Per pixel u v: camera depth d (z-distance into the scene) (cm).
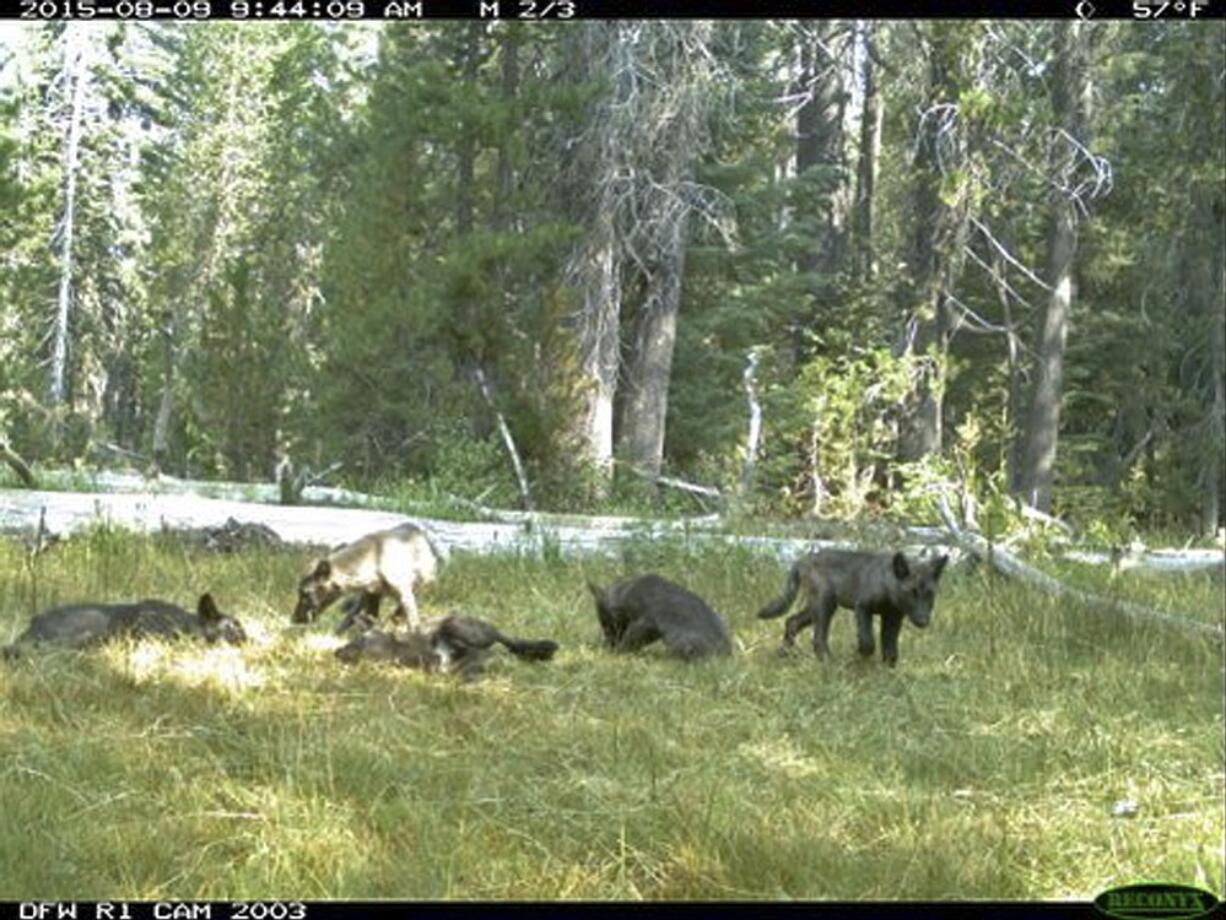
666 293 2730
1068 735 758
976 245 3622
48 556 1263
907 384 2358
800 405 2367
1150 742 745
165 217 4434
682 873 541
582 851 566
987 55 2933
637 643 980
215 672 840
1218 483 3566
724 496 2011
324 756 652
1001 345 3691
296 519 1584
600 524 1756
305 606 997
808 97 3484
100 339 4362
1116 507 3278
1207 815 621
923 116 2944
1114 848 571
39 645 859
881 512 1906
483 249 2328
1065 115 2923
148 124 4816
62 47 4369
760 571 1349
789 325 3591
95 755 649
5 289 3788
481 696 815
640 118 2525
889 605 949
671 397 3144
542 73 2839
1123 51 3116
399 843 564
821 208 3756
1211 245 3412
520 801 609
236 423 2630
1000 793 657
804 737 746
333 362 2538
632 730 729
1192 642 1059
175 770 628
